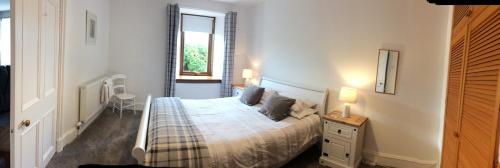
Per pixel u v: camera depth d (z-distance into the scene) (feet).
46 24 8.08
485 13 4.36
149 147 6.75
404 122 10.32
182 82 18.12
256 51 17.46
